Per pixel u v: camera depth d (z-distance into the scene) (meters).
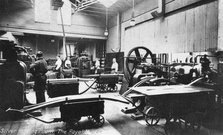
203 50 8.05
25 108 4.32
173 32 9.92
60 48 18.84
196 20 8.47
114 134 4.02
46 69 5.88
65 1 16.56
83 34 17.66
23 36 16.45
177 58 9.50
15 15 15.06
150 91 3.73
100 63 15.91
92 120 4.81
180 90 3.85
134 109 5.17
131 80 6.60
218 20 7.27
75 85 6.80
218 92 4.23
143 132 4.14
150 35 11.95
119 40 16.27
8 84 4.82
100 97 4.49
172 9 9.93
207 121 4.32
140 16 13.08
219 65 4.51
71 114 4.16
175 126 4.36
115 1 14.31
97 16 18.14
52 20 16.36
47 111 5.81
